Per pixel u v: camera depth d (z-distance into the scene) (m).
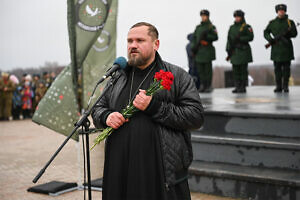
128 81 2.64
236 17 8.81
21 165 6.23
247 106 5.63
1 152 7.43
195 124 2.52
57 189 4.70
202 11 9.61
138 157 2.44
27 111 15.46
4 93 14.65
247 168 4.48
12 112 15.06
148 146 2.45
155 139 2.46
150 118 2.48
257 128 4.85
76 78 4.75
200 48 9.63
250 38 8.73
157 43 2.58
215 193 4.45
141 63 2.51
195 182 4.59
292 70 13.96
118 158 2.50
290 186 3.96
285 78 8.68
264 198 4.12
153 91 2.40
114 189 2.49
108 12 4.80
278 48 8.39
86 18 4.68
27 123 13.27
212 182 4.46
